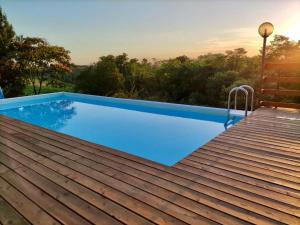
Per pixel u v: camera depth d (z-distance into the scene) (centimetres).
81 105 805
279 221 155
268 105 501
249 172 221
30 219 167
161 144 445
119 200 184
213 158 252
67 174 229
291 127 358
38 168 244
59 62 1582
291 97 706
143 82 2297
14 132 375
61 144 315
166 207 173
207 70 1947
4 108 739
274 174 217
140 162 250
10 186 210
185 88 2050
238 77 1678
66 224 160
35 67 1493
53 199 189
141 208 173
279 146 283
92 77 2061
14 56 1390
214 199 180
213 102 1783
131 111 720
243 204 174
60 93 944
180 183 204
